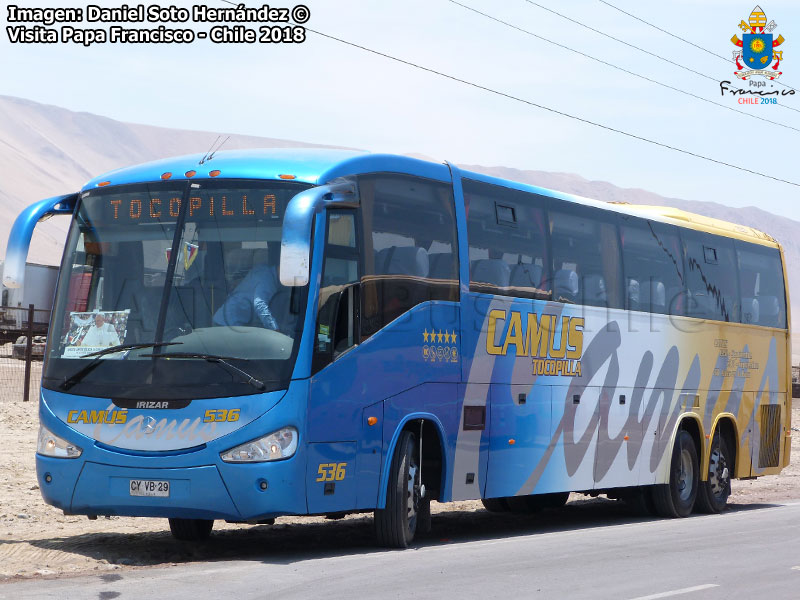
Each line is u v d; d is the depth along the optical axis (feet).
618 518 83.35
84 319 53.31
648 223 81.46
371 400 55.01
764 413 94.99
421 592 43.37
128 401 51.21
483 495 63.41
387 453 56.13
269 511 49.80
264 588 43.42
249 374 50.26
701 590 46.09
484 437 63.41
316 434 51.52
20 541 59.21
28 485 83.35
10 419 118.01
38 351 172.45
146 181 54.19
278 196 52.19
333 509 52.75
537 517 84.07
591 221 74.95
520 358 66.74
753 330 93.86
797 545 62.03
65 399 52.49
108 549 56.80
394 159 58.23
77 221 55.01
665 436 82.23
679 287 84.38
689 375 84.99
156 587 43.04
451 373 60.80
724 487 88.94
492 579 47.26
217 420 49.96
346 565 50.42
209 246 52.34
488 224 64.95
